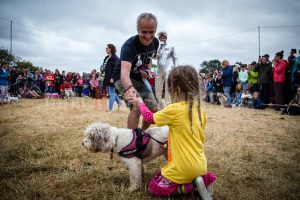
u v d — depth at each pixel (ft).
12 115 25.11
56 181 9.53
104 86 26.53
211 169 10.92
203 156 8.08
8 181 9.54
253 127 19.71
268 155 12.84
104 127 9.00
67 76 62.23
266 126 20.21
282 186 9.39
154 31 9.80
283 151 13.60
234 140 15.53
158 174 8.56
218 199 8.52
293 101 29.45
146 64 11.00
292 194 8.88
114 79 11.35
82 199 8.45
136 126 10.58
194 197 8.32
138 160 8.94
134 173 8.86
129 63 10.04
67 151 12.82
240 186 9.41
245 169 10.98
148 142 8.96
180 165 7.82
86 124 19.79
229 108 34.19
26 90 53.21
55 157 12.01
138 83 11.09
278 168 11.16
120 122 20.52
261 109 32.94
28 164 11.16
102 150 8.98
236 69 40.01
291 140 15.75
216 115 26.43
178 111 7.83
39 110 29.25
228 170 10.75
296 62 30.81
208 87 44.55
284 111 27.99
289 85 31.83
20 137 15.74
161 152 9.27
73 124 19.86
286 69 31.63
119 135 8.93
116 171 10.64
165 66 23.36
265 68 33.73
